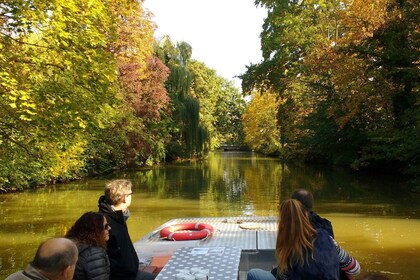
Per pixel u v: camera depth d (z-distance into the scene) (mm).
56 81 8578
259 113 59250
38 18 7562
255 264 5262
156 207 14875
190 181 24484
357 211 13336
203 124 54844
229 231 6477
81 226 3746
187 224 6656
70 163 23031
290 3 33469
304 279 3219
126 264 4336
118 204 4465
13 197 17906
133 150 34031
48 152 11383
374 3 21734
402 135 20203
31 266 2615
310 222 3451
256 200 16375
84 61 8336
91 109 8758
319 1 31156
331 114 25453
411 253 8516
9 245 9617
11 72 8406
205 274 3336
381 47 22062
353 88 23312
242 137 89562
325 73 26984
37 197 17906
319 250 3250
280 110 36625
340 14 24000
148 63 34812
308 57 27266
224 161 47469
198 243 5820
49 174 21516
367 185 20469
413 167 20234
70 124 8500
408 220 11820
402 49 20438
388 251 8688
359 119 27422
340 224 11398
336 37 27984
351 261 3596
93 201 16578
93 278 3547
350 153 29922
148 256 5449
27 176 20172
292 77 32344
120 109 27734
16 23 7926
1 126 9312
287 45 32344
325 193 17734
